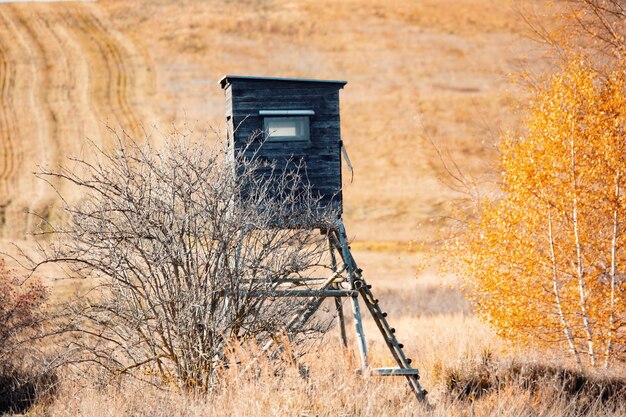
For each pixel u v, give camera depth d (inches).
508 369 1963.6
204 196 1710.1
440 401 1685.5
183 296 1680.6
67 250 1736.0
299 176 1959.9
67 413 1674.5
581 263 2186.3
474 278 2359.7
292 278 1861.5
